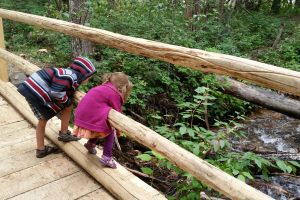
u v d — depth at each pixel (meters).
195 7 10.64
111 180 2.72
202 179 1.88
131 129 2.34
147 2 9.15
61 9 9.59
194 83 7.02
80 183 2.86
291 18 17.56
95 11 8.29
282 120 7.35
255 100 7.20
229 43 9.89
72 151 3.18
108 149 2.80
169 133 3.60
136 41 2.27
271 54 10.62
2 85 4.95
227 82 7.02
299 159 5.20
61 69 2.78
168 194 3.82
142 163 4.58
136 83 6.37
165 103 6.76
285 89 1.45
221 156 3.53
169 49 2.01
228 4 12.05
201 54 1.82
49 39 8.05
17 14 4.13
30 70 3.62
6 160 3.18
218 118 7.08
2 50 4.62
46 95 2.80
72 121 5.10
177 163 2.02
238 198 1.68
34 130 3.84
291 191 4.43
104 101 2.58
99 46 7.51
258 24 14.19
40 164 3.13
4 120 4.06
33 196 2.68
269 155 5.36
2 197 2.65
